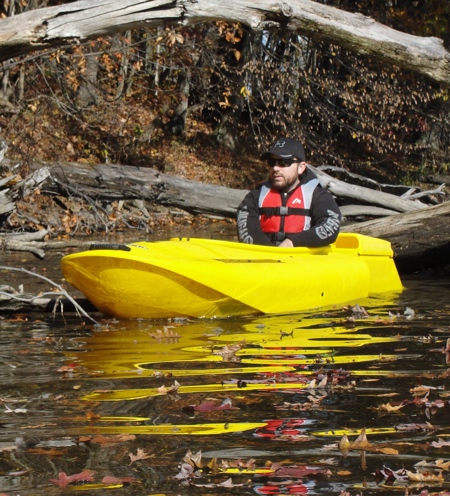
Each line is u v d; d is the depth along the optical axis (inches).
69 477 120.6
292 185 326.6
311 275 301.4
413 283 382.6
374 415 153.7
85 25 312.2
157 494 115.0
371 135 927.0
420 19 965.2
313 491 116.3
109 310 275.3
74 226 654.5
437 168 1064.8
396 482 119.3
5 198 352.2
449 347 217.5
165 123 944.3
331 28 367.6
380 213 594.6
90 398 167.0
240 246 299.4
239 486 118.1
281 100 876.0
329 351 216.4
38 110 781.9
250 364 199.5
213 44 831.7
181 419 151.3
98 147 843.4
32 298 290.5
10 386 178.4
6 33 305.0
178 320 270.8
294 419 151.3
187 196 560.4
